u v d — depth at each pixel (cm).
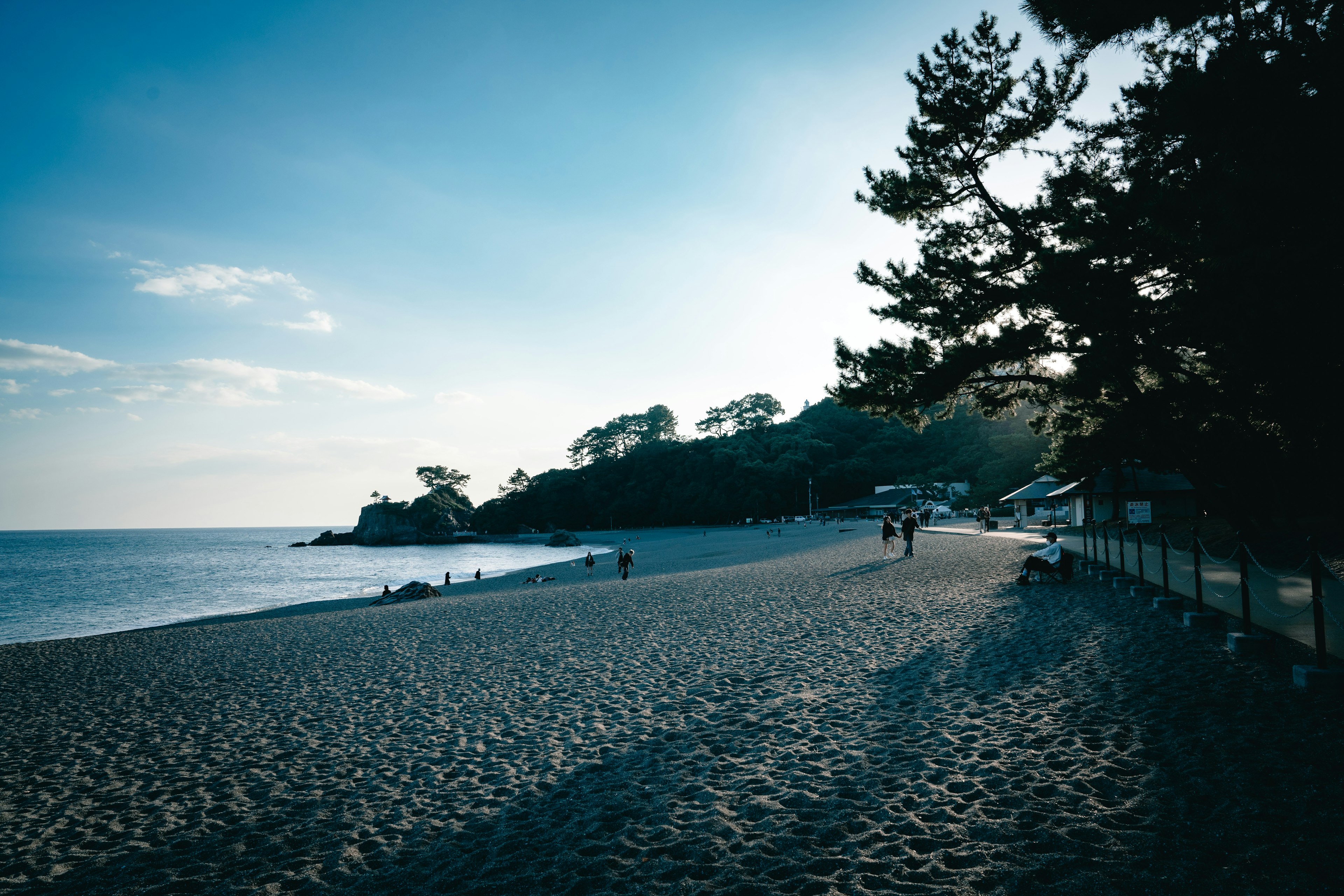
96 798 616
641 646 1177
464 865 431
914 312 1587
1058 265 1009
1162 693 643
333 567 7319
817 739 618
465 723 773
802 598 1650
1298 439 894
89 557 9769
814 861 396
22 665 1446
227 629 1916
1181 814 408
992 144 1622
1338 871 333
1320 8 521
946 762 532
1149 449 1927
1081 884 343
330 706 911
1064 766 498
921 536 4009
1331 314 574
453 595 3094
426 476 17000
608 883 390
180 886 433
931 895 346
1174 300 866
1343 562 1125
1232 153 541
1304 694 590
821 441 13350
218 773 663
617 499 14388
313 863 453
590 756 627
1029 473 6412
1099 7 553
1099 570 1531
